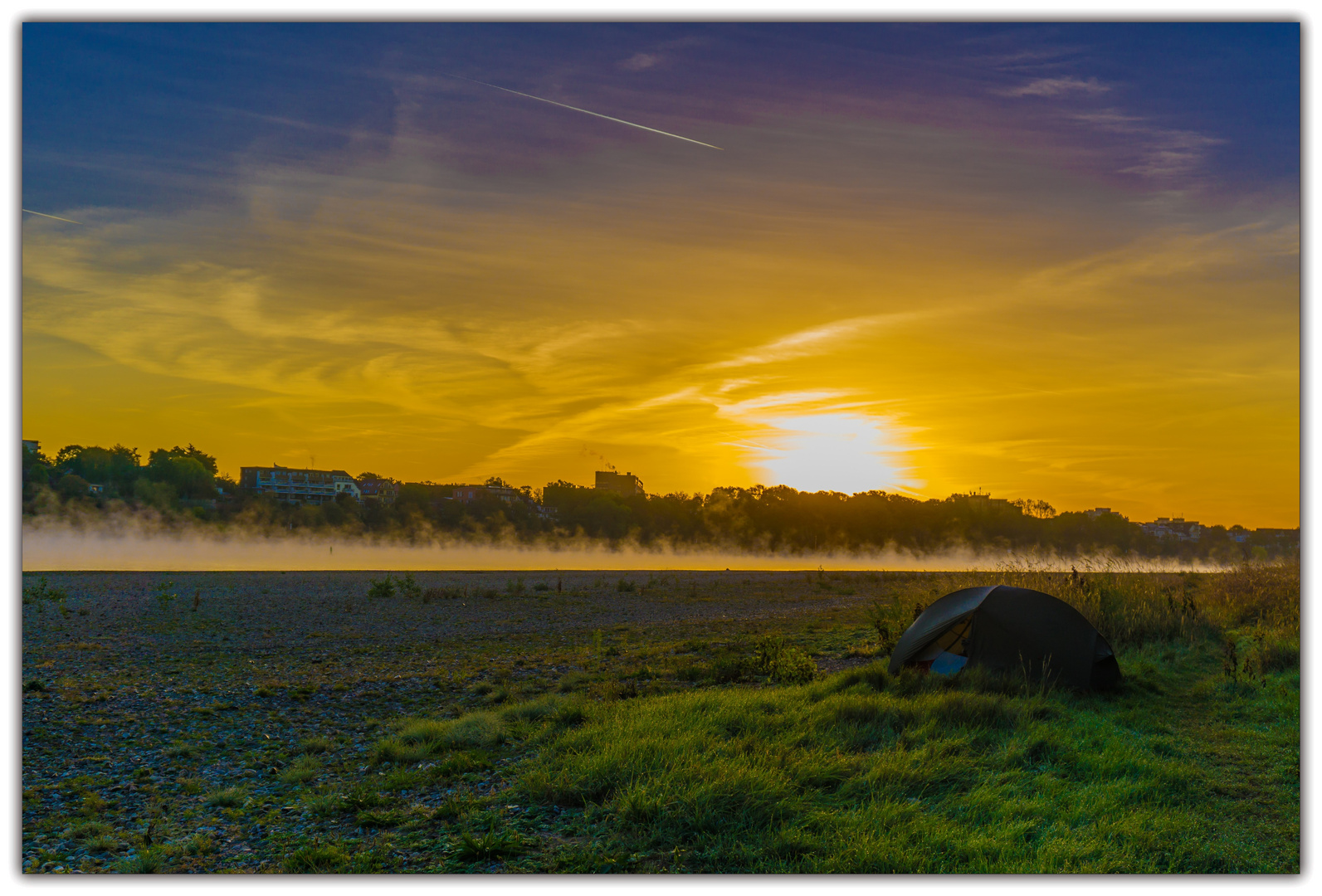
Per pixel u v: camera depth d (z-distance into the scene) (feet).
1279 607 67.51
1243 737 34.19
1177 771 28.45
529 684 54.13
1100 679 42.55
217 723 43.80
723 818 24.84
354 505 408.87
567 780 28.94
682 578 196.95
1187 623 61.05
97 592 126.11
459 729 38.68
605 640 79.20
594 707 41.50
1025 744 31.71
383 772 34.14
